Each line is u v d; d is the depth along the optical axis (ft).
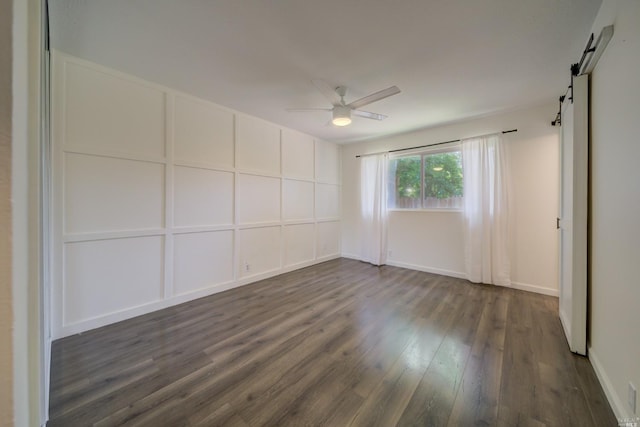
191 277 10.30
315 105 11.09
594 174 6.04
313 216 16.19
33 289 1.50
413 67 7.95
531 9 5.65
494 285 11.93
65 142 7.37
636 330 4.16
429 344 7.09
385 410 4.87
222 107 11.20
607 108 5.29
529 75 8.38
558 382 5.57
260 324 8.25
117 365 6.17
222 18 5.97
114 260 8.36
